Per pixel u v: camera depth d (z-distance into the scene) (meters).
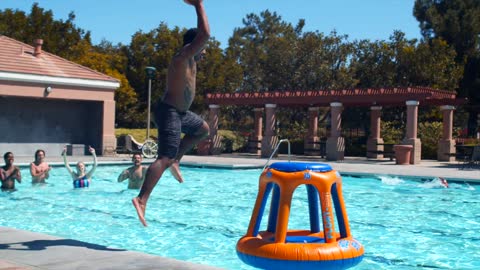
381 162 22.39
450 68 31.80
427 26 38.44
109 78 24.05
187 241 7.43
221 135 29.23
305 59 34.38
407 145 20.77
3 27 34.97
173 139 5.53
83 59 34.38
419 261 6.46
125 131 28.22
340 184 4.63
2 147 22.14
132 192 12.33
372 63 32.97
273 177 4.40
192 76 5.59
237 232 8.09
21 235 6.06
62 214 9.42
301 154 28.25
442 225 8.97
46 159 20.19
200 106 36.50
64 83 22.30
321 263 4.14
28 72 21.19
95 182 14.34
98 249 5.41
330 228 4.33
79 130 24.50
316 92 23.36
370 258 6.58
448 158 23.34
